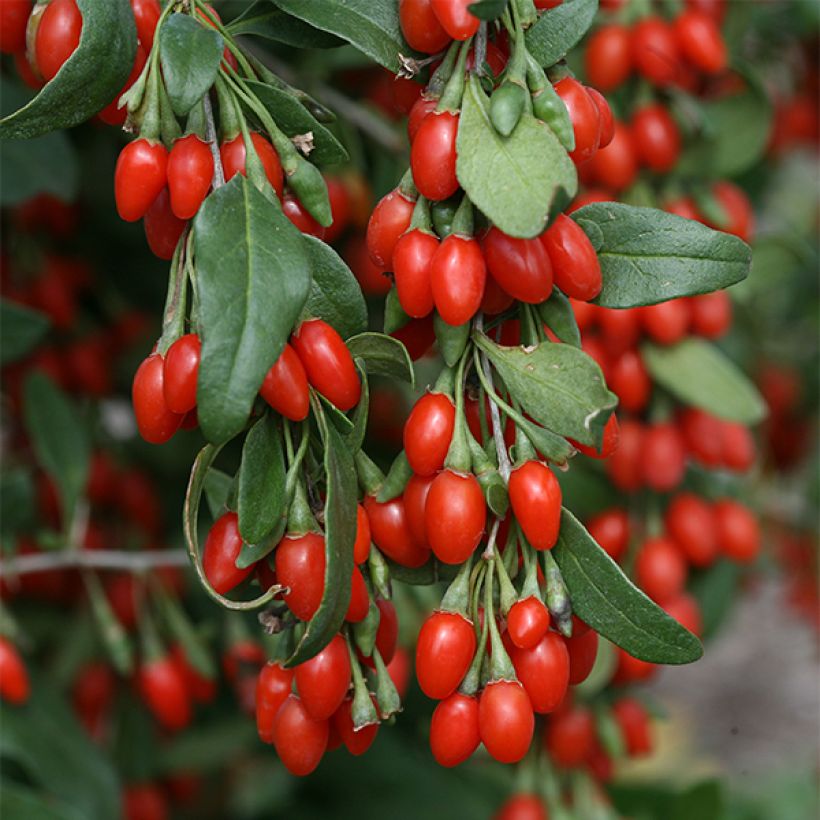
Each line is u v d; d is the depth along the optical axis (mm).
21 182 764
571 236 553
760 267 879
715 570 816
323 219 572
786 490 1290
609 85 755
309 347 551
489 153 544
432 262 555
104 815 820
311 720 571
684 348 761
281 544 557
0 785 759
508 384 560
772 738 2102
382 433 994
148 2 580
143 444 1000
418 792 1128
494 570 566
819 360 1204
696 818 902
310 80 830
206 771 1141
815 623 1290
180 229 570
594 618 561
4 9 598
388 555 576
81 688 943
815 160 1650
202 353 530
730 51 850
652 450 773
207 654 873
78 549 840
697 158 775
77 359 954
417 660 562
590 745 811
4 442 1005
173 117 560
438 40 566
